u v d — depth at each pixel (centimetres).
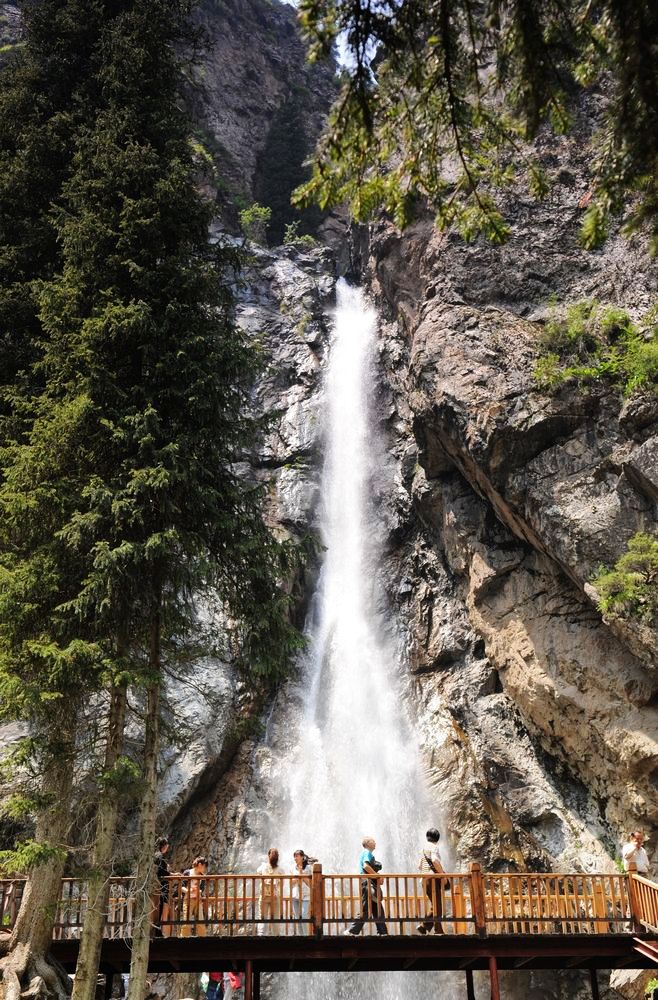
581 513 1722
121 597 1126
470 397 1983
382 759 2117
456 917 1209
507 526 2028
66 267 1340
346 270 4312
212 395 1284
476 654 2177
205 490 1228
